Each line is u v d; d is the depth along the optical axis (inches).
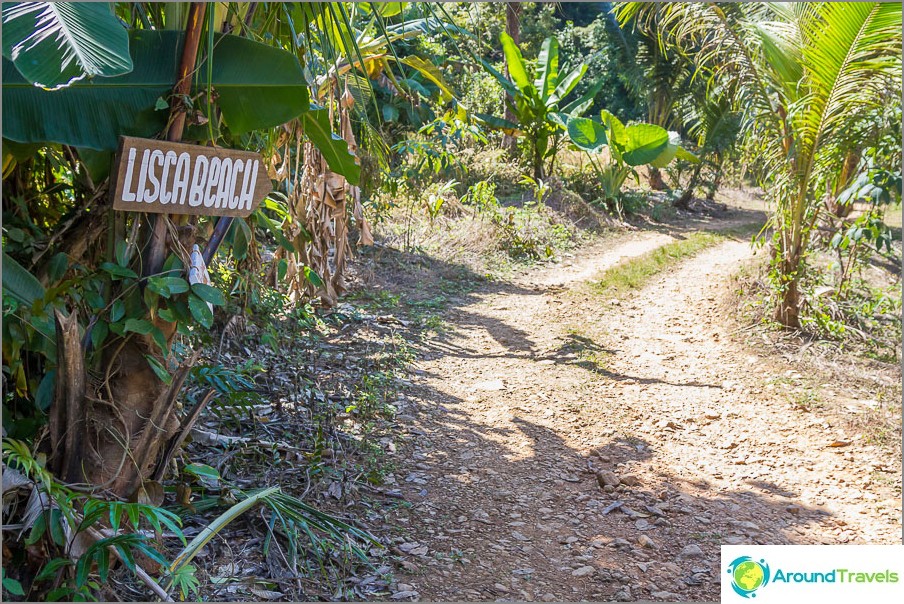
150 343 111.3
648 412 226.8
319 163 255.3
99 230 117.6
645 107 874.8
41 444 109.4
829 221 344.8
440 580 130.2
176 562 107.1
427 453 187.0
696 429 216.1
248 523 135.4
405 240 409.4
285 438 175.8
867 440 207.3
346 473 165.6
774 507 171.3
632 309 347.6
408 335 287.4
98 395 110.3
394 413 207.2
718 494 177.0
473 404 225.8
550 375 254.8
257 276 215.0
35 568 102.2
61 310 105.3
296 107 114.9
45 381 110.7
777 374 260.7
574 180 666.2
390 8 239.0
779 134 302.2
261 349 230.5
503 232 449.4
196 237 117.0
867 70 269.1
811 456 199.6
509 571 136.3
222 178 111.7
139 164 104.0
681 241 549.3
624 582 135.7
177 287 109.1
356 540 139.5
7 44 76.5
